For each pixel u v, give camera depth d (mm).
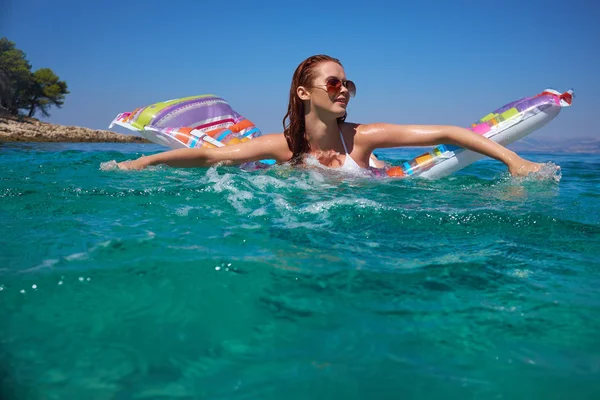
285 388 1007
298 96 3904
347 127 4055
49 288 1438
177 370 1060
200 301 1394
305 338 1218
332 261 1770
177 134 5492
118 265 1636
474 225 2316
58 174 3625
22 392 965
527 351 1180
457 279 1634
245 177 3367
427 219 2406
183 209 2498
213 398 969
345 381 1037
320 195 2947
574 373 1089
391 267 1730
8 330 1196
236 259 1736
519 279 1649
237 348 1157
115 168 3887
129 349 1134
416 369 1093
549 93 4266
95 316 1283
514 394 1008
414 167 4102
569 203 2842
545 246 2021
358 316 1344
